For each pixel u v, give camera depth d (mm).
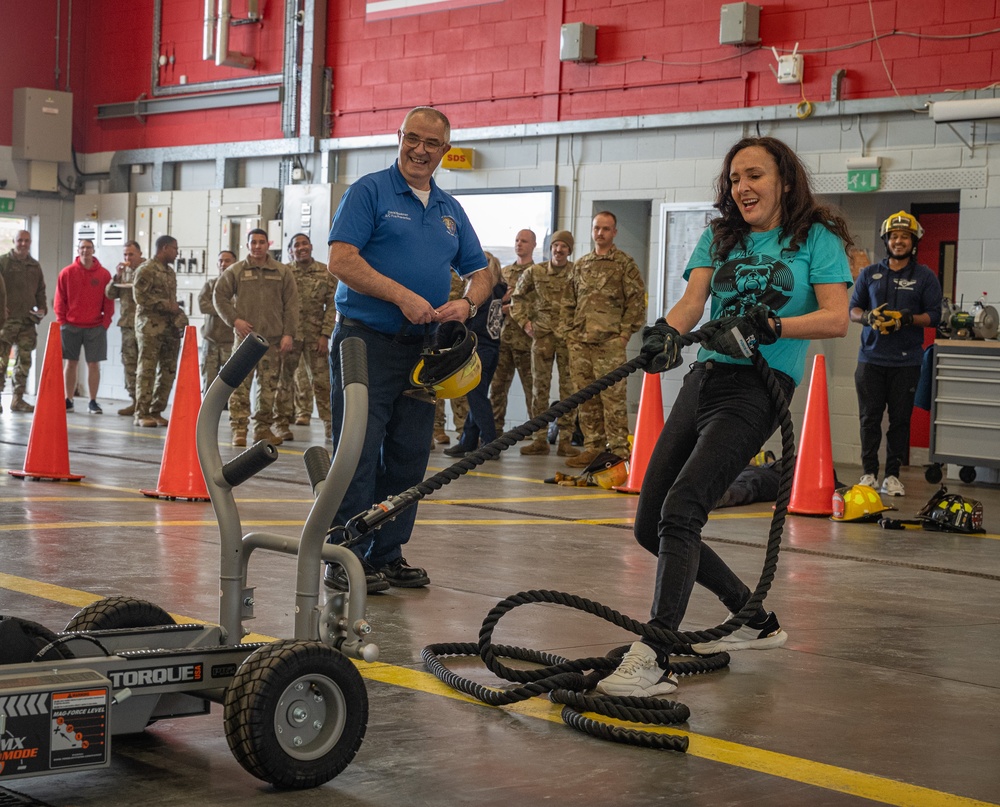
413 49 14523
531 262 11562
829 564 5848
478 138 13812
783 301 3516
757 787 2568
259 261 10875
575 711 3076
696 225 12258
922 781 2660
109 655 2566
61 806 2307
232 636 2812
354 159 15227
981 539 7004
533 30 13445
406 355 4676
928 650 4027
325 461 2826
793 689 3451
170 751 2670
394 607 4371
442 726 2941
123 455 9602
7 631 2428
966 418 9781
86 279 14711
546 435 11273
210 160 16688
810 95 11484
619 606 4523
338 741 2473
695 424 3496
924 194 11367
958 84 10688
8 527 5750
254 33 16047
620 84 12773
